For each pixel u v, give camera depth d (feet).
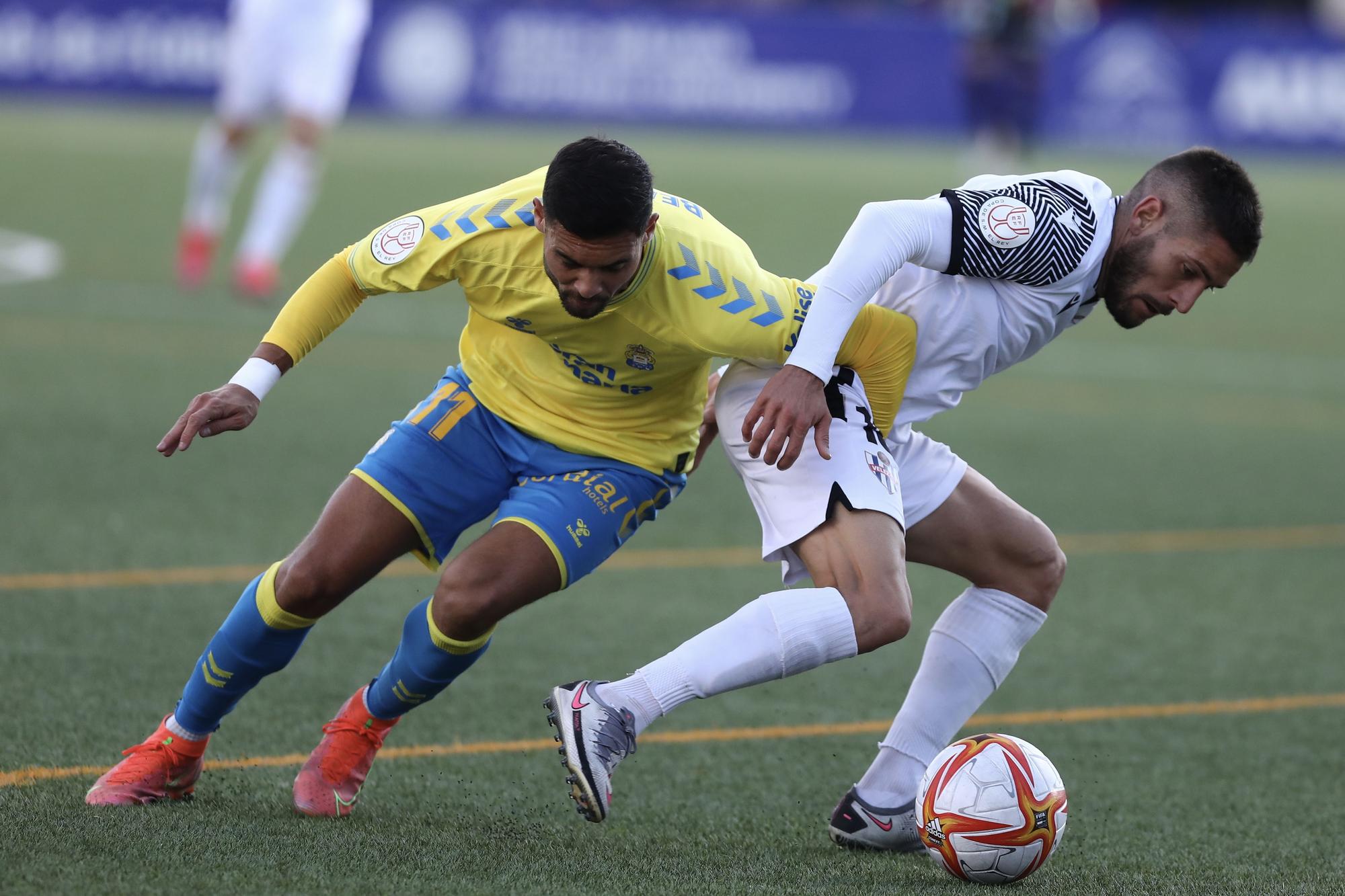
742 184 214.90
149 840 36.17
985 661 41.73
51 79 281.33
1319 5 352.28
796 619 36.58
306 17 123.34
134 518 72.38
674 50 284.00
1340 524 86.12
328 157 223.71
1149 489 91.71
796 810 43.80
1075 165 250.16
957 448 99.55
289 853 35.96
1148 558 77.56
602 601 65.51
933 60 286.87
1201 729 53.72
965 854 36.60
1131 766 49.44
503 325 40.06
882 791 40.81
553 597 65.82
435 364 115.96
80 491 76.23
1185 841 42.29
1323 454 104.06
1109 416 113.60
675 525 79.61
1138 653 62.69
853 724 52.60
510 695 53.06
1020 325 40.83
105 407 94.48
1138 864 39.93
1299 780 48.65
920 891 36.40
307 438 91.25
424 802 42.16
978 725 53.31
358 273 39.22
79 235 162.91
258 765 44.14
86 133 244.42
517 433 40.27
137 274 143.84
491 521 79.97
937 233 38.65
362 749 40.50
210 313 127.54
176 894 32.42
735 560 73.15
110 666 52.34
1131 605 69.56
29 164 209.15
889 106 288.92
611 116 284.61
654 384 39.60
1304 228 220.84
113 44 279.69
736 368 41.60
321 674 53.62
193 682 39.65
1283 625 67.41
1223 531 83.41
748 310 37.76
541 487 39.42
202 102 279.28
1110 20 317.42
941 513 41.65
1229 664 61.57
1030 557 41.88
